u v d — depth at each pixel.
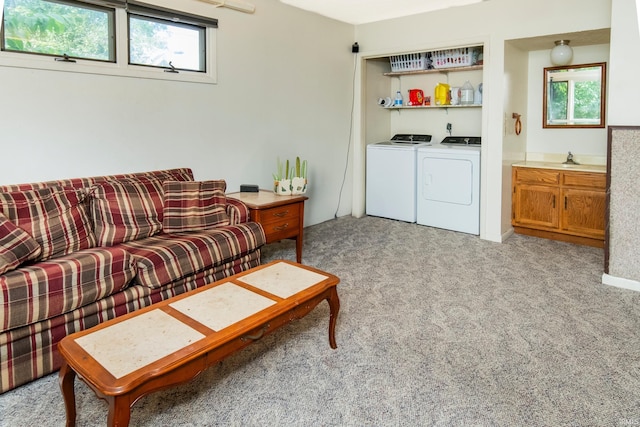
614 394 1.89
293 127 4.59
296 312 1.95
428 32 4.60
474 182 4.54
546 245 4.21
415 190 5.09
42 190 2.47
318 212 5.12
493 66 4.19
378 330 2.50
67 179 2.81
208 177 3.83
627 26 2.90
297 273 2.27
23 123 2.70
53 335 1.98
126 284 2.25
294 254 3.96
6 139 2.64
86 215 2.59
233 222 3.12
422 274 3.44
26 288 1.88
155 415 1.77
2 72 2.58
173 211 2.94
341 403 1.85
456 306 2.83
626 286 3.09
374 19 4.93
